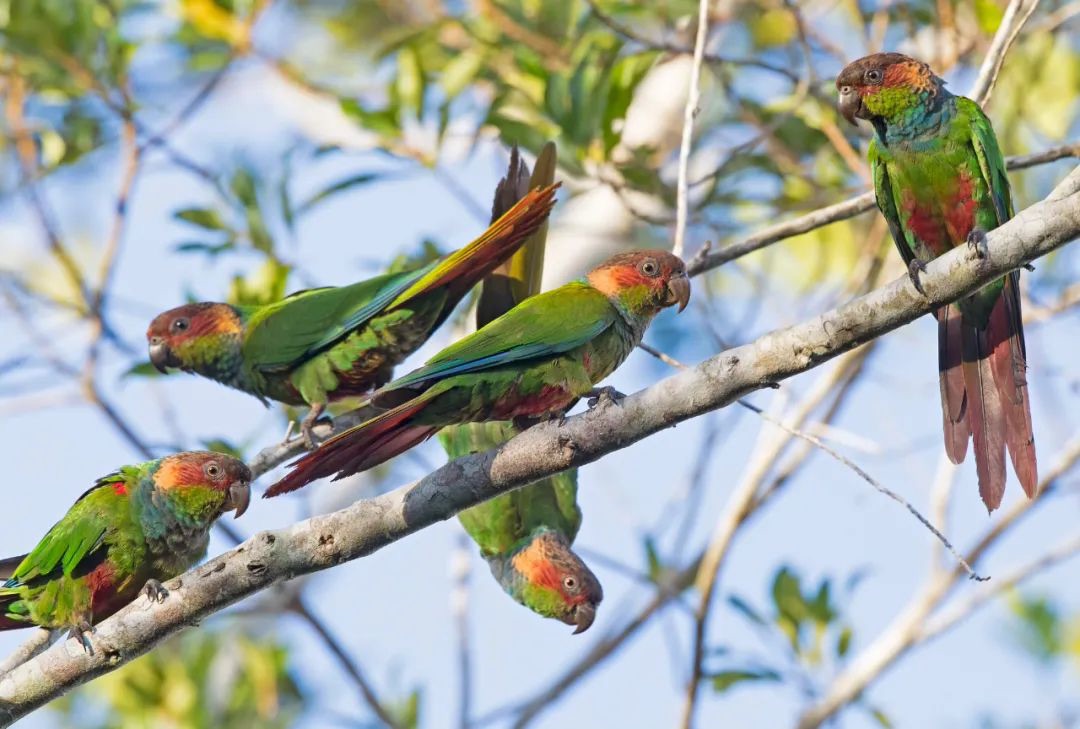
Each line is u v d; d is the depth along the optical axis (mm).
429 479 8180
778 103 14219
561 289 9438
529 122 13469
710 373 7855
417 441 9016
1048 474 12836
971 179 9719
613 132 12305
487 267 9820
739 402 7938
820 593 13094
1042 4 14766
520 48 14414
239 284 12922
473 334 8977
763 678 12680
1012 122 14414
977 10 13477
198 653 15109
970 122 9703
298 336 11461
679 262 9555
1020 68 14477
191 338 12016
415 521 8172
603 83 12344
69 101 14492
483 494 8148
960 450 9242
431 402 8758
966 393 9320
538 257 10461
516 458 8078
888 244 13406
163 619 8289
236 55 14750
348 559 8234
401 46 14414
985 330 9320
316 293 11789
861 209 10172
